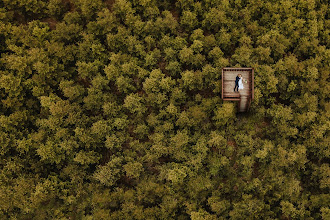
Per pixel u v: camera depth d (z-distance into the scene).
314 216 41.22
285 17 48.12
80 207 40.97
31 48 45.56
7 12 47.34
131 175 42.38
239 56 45.09
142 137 44.75
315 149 43.41
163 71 48.38
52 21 51.34
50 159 42.09
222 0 47.31
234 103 43.97
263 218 40.19
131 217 39.66
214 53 45.84
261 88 44.31
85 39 46.56
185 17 47.50
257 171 44.03
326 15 48.84
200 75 44.84
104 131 43.19
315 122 43.91
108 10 46.53
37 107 45.59
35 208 40.19
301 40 46.84
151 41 46.97
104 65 46.91
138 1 47.94
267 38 45.66
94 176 41.72
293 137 43.62
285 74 45.66
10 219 40.00
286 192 41.09
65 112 43.31
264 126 46.22
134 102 44.53
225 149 44.41
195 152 43.81
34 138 41.91
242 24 48.19
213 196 40.72
